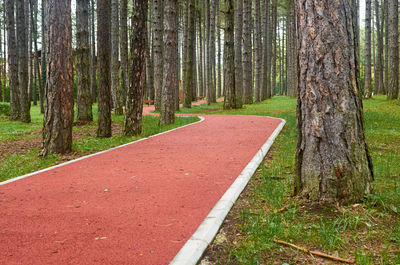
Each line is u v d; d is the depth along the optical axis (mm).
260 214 4078
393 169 5949
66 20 9148
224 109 24828
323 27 4250
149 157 8008
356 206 4059
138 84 12359
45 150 9133
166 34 15664
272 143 9156
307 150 4434
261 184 5410
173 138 11062
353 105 4266
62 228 3801
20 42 20500
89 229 3760
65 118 9266
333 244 3230
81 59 17719
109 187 5484
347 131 4203
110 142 10859
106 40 12258
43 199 4918
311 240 3391
